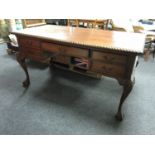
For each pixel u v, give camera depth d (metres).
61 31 1.75
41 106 1.70
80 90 1.96
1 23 3.45
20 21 3.04
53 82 2.14
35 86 2.05
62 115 1.58
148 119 1.51
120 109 1.47
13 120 1.52
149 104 1.71
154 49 2.98
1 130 1.41
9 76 2.29
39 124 1.48
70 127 1.45
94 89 1.98
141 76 2.25
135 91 1.92
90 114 1.59
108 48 1.20
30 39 1.61
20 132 1.40
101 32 1.73
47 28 1.91
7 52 3.15
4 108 1.67
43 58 1.66
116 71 1.29
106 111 1.63
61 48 1.46
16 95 1.87
